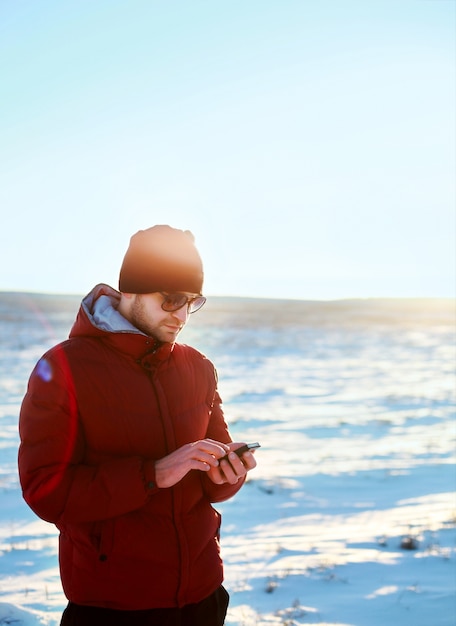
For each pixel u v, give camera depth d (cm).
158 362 251
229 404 1970
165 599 238
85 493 226
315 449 1305
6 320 7144
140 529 238
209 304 15612
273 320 9662
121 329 242
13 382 2302
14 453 1207
